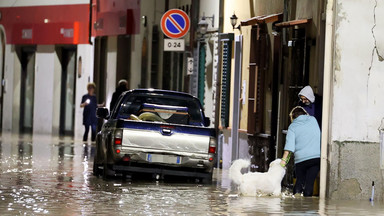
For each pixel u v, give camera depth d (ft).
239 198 111.04
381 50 115.55
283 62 139.03
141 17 229.25
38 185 119.55
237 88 167.73
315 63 125.39
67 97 284.61
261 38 150.82
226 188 126.00
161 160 129.90
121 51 242.17
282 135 137.80
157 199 106.22
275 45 143.02
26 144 222.07
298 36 132.77
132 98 140.56
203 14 189.67
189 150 130.72
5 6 301.22
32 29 289.12
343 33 115.03
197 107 141.90
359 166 115.55
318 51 124.06
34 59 296.92
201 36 186.80
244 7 164.55
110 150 130.31
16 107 301.43
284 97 137.59
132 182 129.80
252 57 155.63
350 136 115.24
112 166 130.82
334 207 103.50
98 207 95.81
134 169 131.03
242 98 163.84
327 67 115.85
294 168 127.44
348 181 115.24
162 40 216.74
